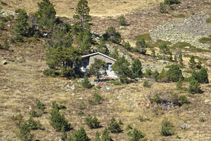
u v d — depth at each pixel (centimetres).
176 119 3578
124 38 11700
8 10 11400
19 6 13250
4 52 6456
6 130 3195
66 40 7088
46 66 6262
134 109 3962
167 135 3184
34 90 4666
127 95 4428
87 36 8231
